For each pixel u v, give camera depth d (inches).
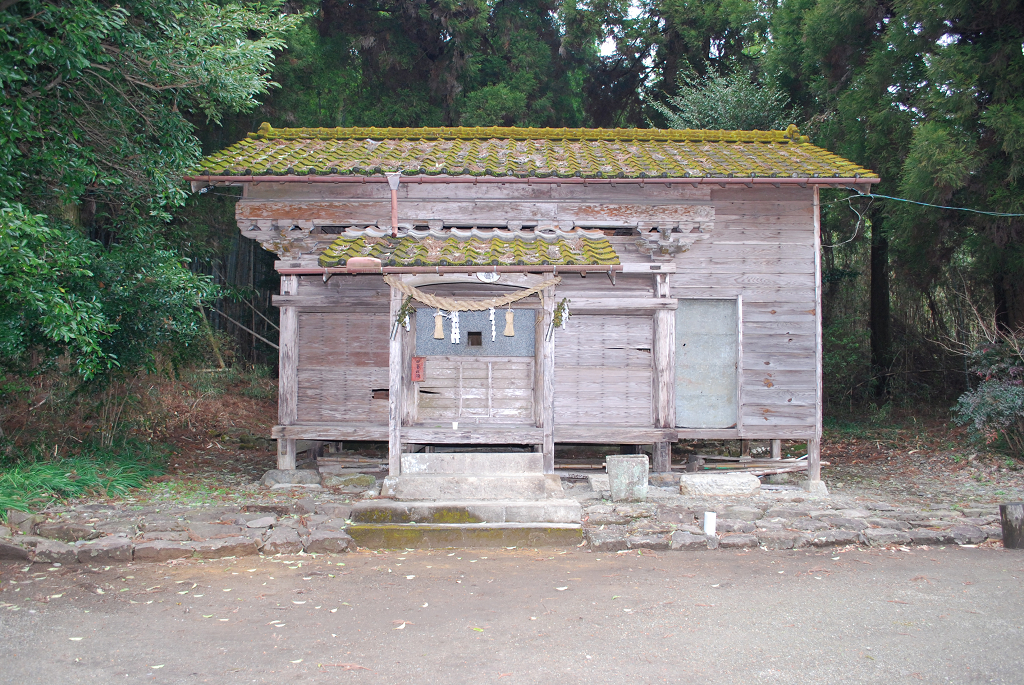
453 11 804.6
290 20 429.7
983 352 473.4
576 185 394.0
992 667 182.5
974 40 489.4
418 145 454.3
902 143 530.3
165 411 534.0
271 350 803.4
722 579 250.1
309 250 398.3
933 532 295.4
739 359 394.3
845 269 776.9
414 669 181.5
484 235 377.7
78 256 336.2
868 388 705.0
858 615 217.0
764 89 689.0
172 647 194.2
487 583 246.8
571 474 395.9
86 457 387.9
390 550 289.0
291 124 700.0
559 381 395.5
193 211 597.3
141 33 354.9
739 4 776.9
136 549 268.2
